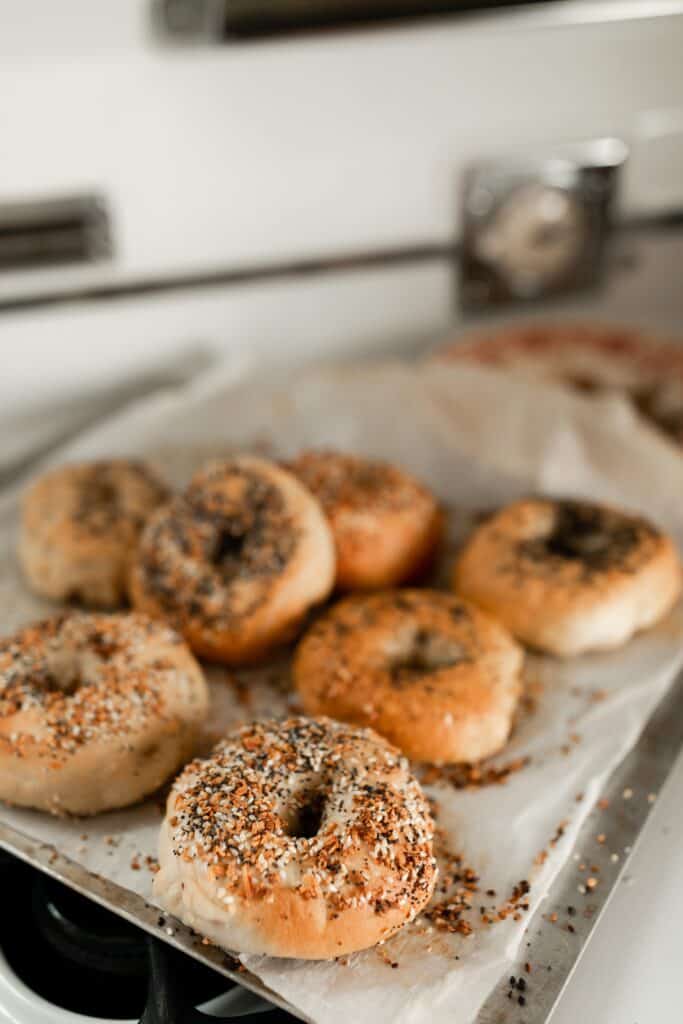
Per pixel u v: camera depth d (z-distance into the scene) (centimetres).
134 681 58
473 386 78
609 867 54
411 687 60
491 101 82
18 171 76
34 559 68
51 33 72
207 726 61
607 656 64
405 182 84
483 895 53
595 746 59
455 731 58
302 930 49
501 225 86
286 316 86
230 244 82
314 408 78
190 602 64
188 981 51
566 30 81
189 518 66
